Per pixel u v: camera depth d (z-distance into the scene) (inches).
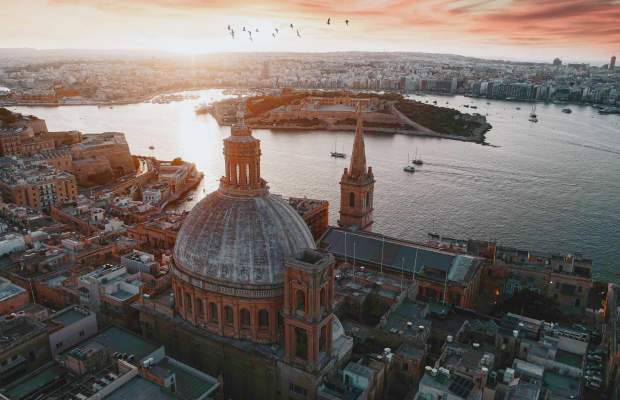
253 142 3939.5
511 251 6609.3
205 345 4060.0
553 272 6186.0
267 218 3937.0
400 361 4082.2
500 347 4151.1
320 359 3708.2
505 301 5930.1
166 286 4749.0
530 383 3631.9
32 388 3474.4
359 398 3526.1
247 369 3905.0
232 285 3816.4
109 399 3277.6
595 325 5753.0
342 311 4891.7
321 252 3631.9
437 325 4827.8
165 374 3442.4
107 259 6368.1
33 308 4852.4
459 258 5807.1
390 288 5152.6
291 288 3531.0
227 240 3860.7
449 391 3459.6
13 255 6097.4
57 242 6619.1
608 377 4569.4
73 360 3612.2
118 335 4133.9
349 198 6648.6
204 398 3533.5
